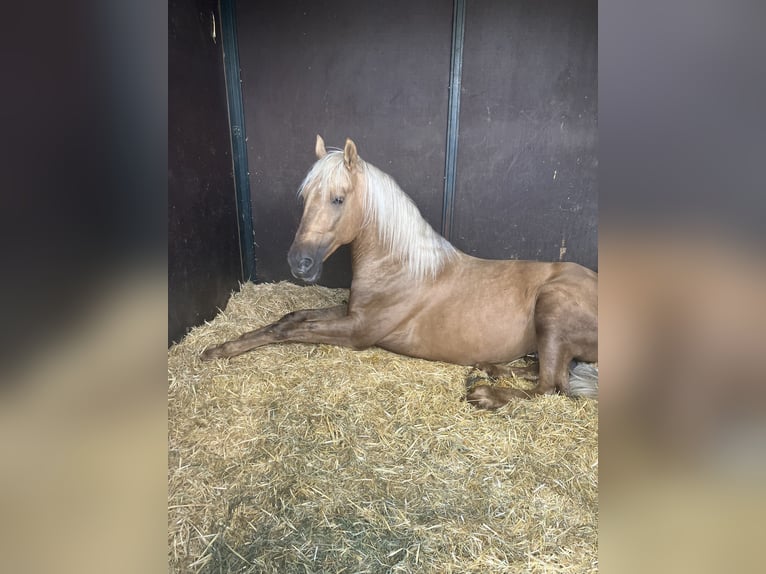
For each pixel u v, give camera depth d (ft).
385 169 9.77
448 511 4.32
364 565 3.77
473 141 9.48
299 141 9.64
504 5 8.84
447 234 9.91
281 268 10.17
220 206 8.81
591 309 6.06
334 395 5.85
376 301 6.84
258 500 4.33
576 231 9.81
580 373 6.41
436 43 9.14
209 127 8.43
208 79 8.45
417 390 6.08
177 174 7.21
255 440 5.07
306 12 9.14
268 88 9.45
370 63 9.30
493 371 6.67
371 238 6.76
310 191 6.51
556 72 9.10
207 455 4.85
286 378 6.22
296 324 7.02
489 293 6.69
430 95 9.37
